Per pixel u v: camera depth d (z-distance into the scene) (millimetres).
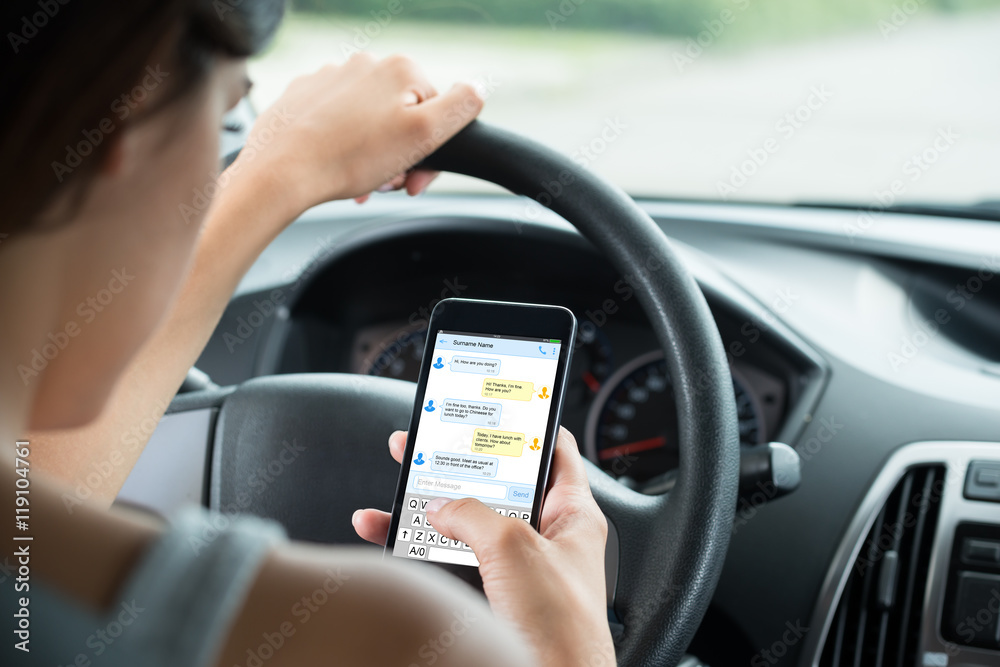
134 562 219
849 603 1041
